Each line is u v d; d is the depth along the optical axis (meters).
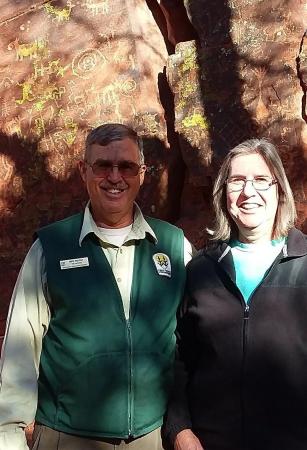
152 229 2.41
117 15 4.95
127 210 2.34
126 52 4.91
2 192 5.26
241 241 2.32
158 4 5.01
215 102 4.60
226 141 4.55
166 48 5.07
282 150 4.37
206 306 2.20
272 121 4.40
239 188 2.26
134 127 4.85
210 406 2.15
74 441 2.19
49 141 5.12
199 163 4.64
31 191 5.18
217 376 2.13
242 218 2.25
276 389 2.04
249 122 4.48
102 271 2.25
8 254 5.23
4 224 5.25
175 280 2.33
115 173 2.29
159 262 2.33
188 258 2.45
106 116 4.95
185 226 4.80
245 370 2.07
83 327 2.19
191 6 4.69
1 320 5.18
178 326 2.33
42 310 2.26
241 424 2.08
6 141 5.24
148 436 2.24
